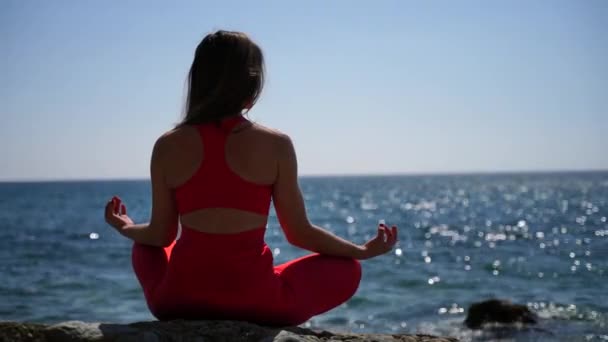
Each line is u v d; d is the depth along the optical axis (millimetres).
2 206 61938
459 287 12758
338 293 3031
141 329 2760
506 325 8703
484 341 7941
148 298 3029
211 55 2779
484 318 8961
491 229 30531
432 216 42188
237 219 2746
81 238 25375
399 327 9031
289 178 2826
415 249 21328
